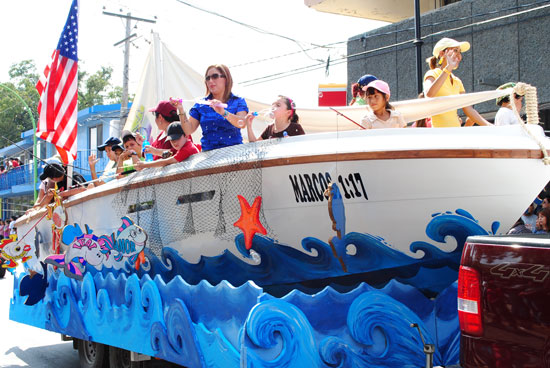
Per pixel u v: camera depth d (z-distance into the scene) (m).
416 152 4.69
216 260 5.88
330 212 4.91
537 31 11.84
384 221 4.90
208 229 5.71
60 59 9.74
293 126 5.95
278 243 5.34
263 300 4.47
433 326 4.75
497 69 12.48
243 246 5.54
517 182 4.79
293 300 4.54
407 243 4.97
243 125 5.86
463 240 4.89
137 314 6.11
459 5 13.14
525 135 4.89
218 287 4.98
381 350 4.61
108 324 6.73
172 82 10.59
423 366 4.62
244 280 5.77
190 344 5.15
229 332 4.80
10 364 9.08
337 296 4.63
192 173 5.72
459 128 4.84
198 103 6.12
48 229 8.92
